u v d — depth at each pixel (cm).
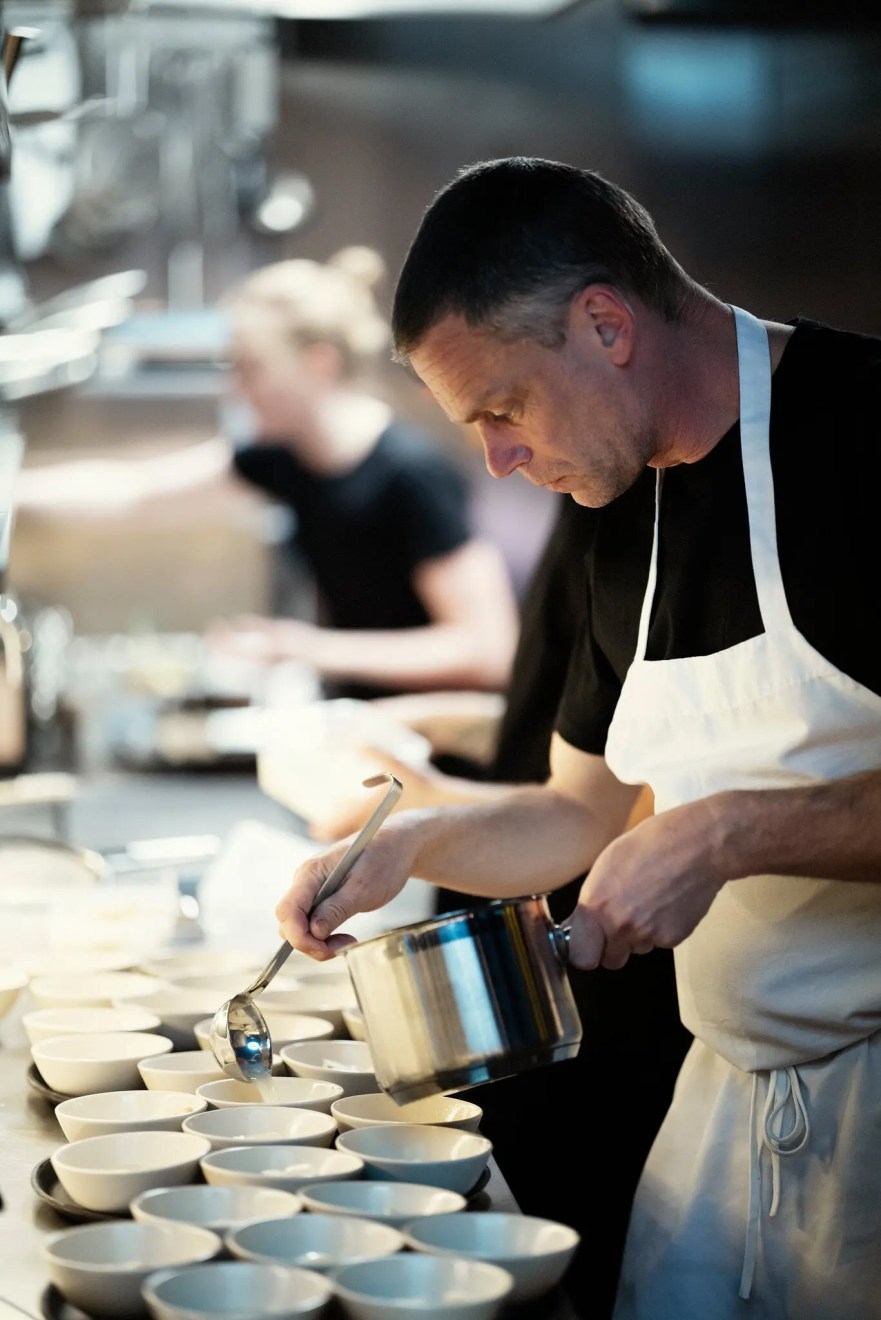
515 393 125
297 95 476
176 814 347
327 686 373
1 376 236
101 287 313
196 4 325
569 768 164
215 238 459
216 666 410
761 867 123
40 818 307
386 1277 88
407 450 348
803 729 137
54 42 267
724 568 139
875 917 140
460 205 124
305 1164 108
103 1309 88
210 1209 100
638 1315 151
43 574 476
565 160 486
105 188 404
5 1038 159
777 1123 143
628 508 149
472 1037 106
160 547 480
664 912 120
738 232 488
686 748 146
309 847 233
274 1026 145
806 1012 141
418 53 477
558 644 186
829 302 489
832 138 482
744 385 134
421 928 107
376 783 130
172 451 476
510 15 475
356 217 482
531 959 109
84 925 192
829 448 132
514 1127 192
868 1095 140
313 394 347
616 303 124
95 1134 113
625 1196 191
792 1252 142
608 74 480
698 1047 156
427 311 124
